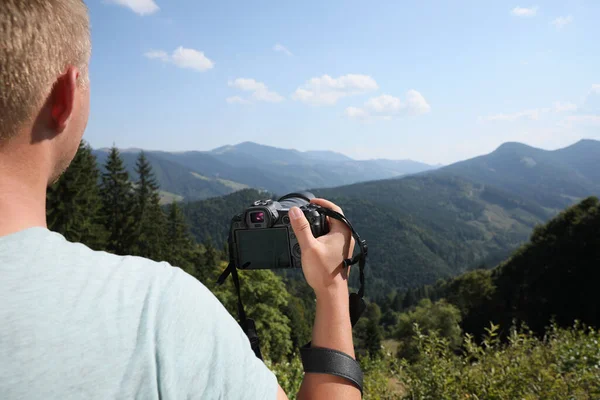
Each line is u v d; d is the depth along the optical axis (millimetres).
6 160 631
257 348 1126
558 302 56781
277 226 1254
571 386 4520
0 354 536
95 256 678
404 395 5074
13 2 598
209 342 633
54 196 34469
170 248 55375
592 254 56750
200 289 710
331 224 1106
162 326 612
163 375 580
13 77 603
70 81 678
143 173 53625
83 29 725
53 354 549
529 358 5672
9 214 620
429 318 51750
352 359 856
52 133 680
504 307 59875
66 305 585
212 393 601
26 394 526
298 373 5531
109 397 551
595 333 6426
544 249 62688
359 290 1105
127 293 636
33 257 606
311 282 948
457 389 4469
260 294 30562
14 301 563
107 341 578
